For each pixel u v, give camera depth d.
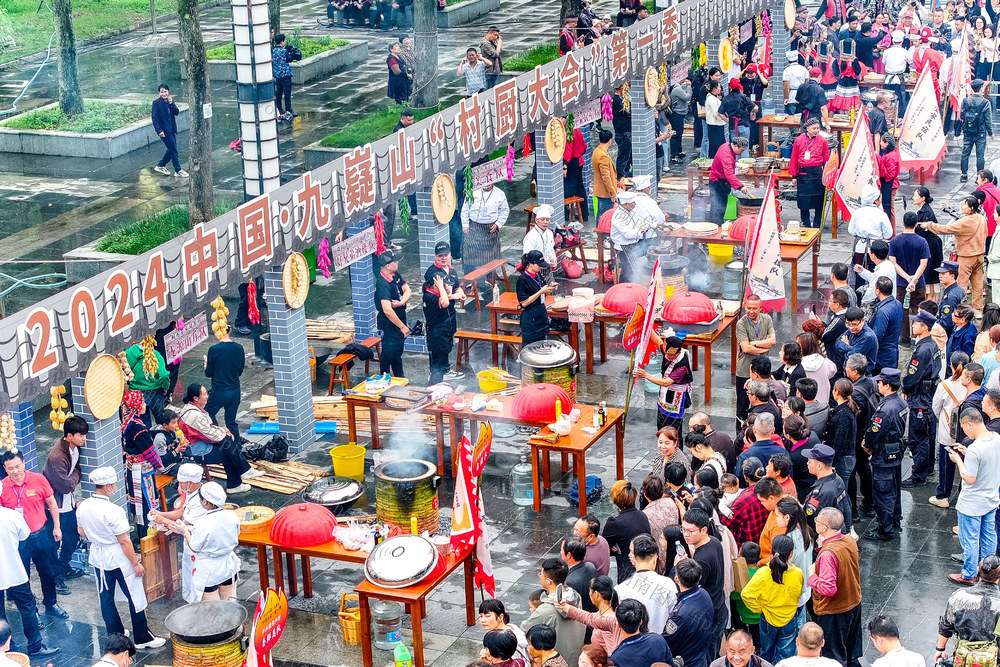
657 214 24.27
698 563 12.09
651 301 17.00
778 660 12.69
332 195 19.42
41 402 21.27
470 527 13.83
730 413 19.86
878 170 25.81
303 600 15.31
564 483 17.89
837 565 12.43
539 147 25.77
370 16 46.81
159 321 16.53
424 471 15.57
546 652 10.96
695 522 12.15
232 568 14.49
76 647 14.45
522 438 19.41
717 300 22.78
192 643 12.88
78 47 42.44
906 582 15.38
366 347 20.83
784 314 23.45
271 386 21.61
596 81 27.05
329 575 15.88
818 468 13.95
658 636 11.12
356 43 42.72
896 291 21.84
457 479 13.86
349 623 14.33
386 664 14.02
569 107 26.17
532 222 27.20
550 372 18.44
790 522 12.68
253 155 19.91
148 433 16.64
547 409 17.27
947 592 15.12
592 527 13.15
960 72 32.28
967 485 14.80
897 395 15.94
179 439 17.41
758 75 35.06
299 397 19.19
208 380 21.88
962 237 22.33
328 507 15.86
